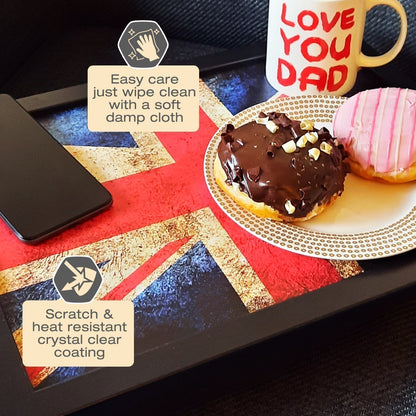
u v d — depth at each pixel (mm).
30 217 575
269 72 730
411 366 568
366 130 591
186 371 473
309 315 500
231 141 578
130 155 664
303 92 711
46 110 719
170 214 597
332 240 546
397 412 540
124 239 573
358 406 545
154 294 525
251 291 525
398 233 548
